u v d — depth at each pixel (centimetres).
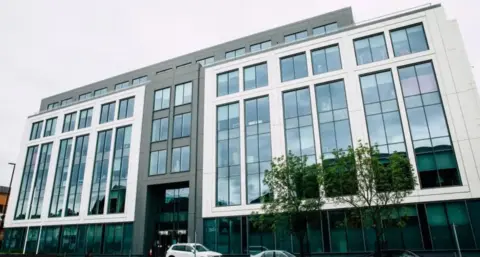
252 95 3462
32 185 4709
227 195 3266
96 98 4597
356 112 2933
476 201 2359
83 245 3903
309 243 2781
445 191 2462
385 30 3055
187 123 3753
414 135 2681
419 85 2786
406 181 2092
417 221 2484
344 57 3147
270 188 2436
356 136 2867
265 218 2434
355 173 2148
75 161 4444
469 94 2583
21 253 4178
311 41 3366
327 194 2247
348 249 2633
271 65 3481
